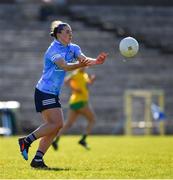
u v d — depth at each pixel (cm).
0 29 10212
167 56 10250
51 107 3316
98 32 10431
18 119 8750
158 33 10906
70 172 3075
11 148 5259
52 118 3316
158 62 10169
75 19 10688
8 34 10131
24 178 2800
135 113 9344
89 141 6662
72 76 5816
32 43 10050
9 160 3894
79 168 3356
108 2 11294
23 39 10075
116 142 6412
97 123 9212
